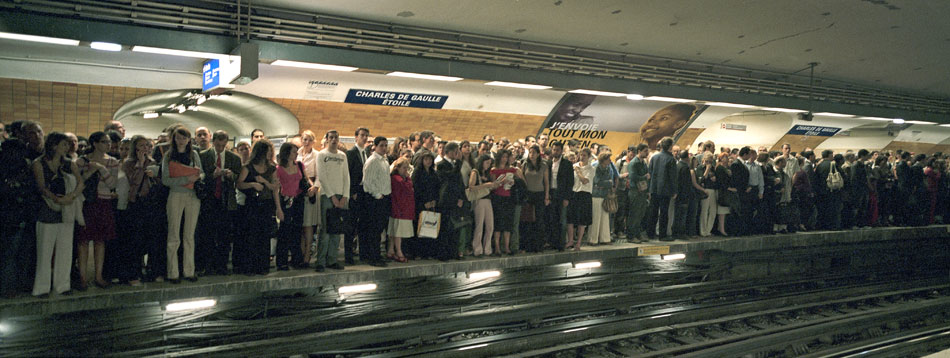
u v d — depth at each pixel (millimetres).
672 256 9953
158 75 8727
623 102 13828
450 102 11617
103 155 6070
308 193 7082
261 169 6746
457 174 8109
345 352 6609
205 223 6668
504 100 12172
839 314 9594
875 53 11695
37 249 5566
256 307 6578
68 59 7984
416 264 7711
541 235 8945
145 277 6492
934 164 14039
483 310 7879
